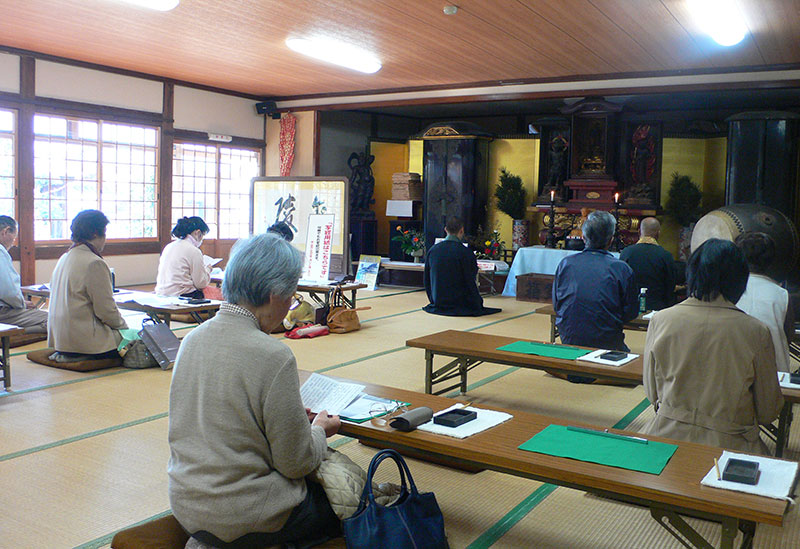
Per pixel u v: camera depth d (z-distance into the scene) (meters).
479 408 2.43
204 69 8.84
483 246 10.69
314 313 6.17
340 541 2.04
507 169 10.77
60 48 7.77
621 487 1.76
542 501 2.69
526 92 9.08
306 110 10.77
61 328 4.56
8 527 2.38
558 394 4.23
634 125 9.74
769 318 2.97
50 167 8.30
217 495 1.77
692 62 7.65
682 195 9.83
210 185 10.39
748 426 2.37
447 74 8.75
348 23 6.38
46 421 3.55
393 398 2.55
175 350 4.73
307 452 1.85
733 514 1.61
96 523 2.42
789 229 6.37
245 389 1.78
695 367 2.39
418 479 2.88
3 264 5.23
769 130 8.48
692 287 2.43
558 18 5.95
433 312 7.19
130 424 3.52
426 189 10.63
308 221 6.61
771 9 5.52
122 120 8.91
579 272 4.10
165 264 6.12
